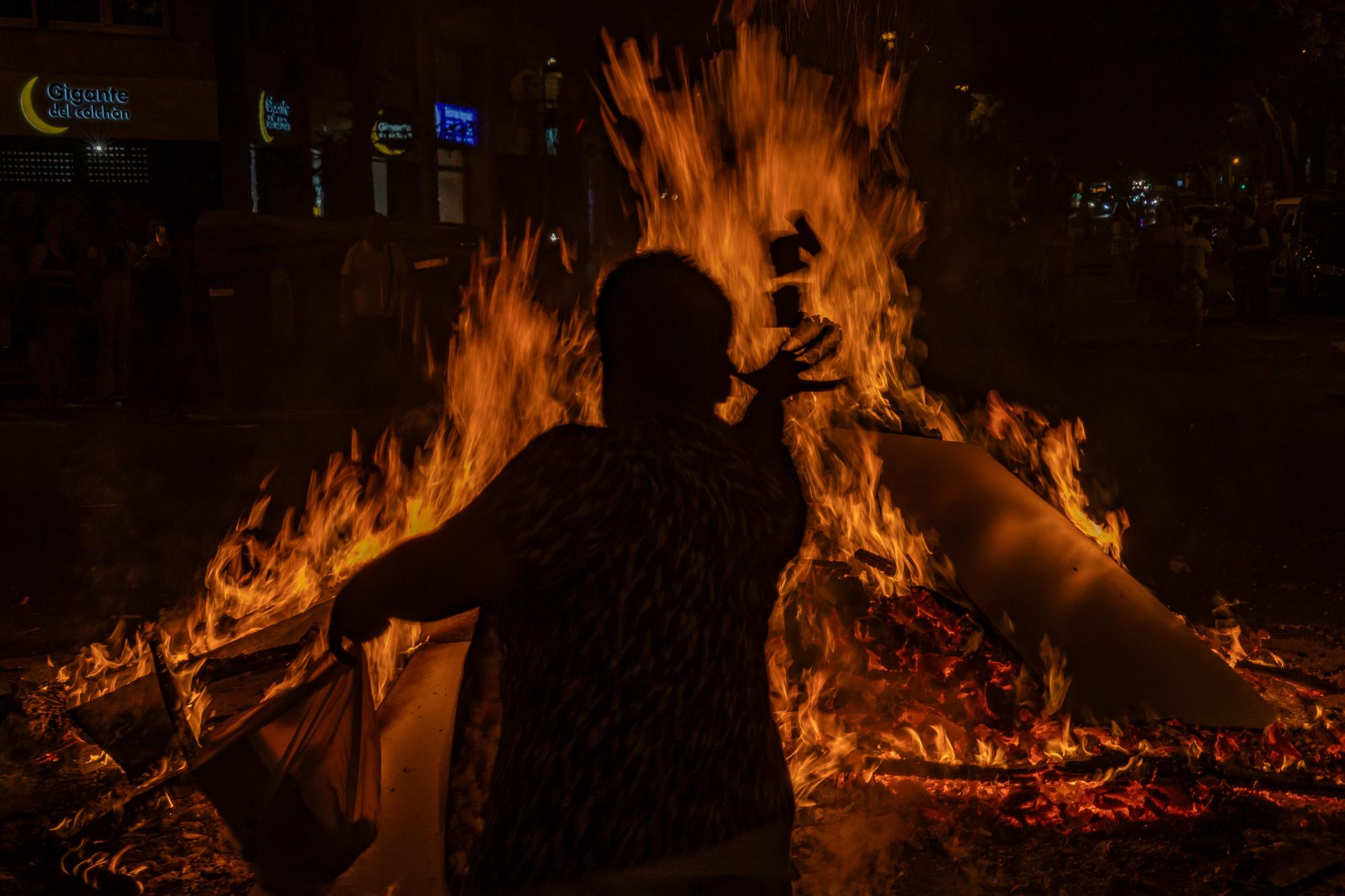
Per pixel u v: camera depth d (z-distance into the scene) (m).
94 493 9.42
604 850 1.75
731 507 1.89
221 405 14.72
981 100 28.00
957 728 4.15
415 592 1.78
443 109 29.47
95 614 6.19
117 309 15.33
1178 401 14.23
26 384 16.41
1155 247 20.27
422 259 15.76
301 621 4.95
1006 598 4.56
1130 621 4.41
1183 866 3.37
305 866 2.06
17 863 3.51
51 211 19.75
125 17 21.42
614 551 1.79
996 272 21.23
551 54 29.75
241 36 21.20
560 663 1.80
